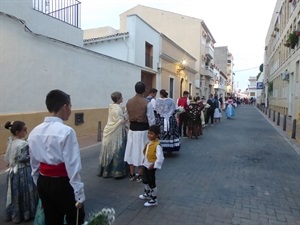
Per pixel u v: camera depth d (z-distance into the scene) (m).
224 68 73.06
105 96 12.79
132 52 17.02
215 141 10.62
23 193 3.74
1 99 7.52
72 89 10.51
